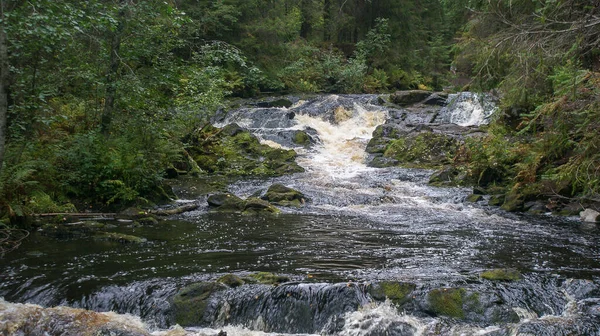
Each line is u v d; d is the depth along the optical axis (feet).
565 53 27.55
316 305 17.94
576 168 30.55
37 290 19.31
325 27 117.29
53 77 33.86
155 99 39.55
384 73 107.45
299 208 37.55
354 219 33.63
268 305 18.08
